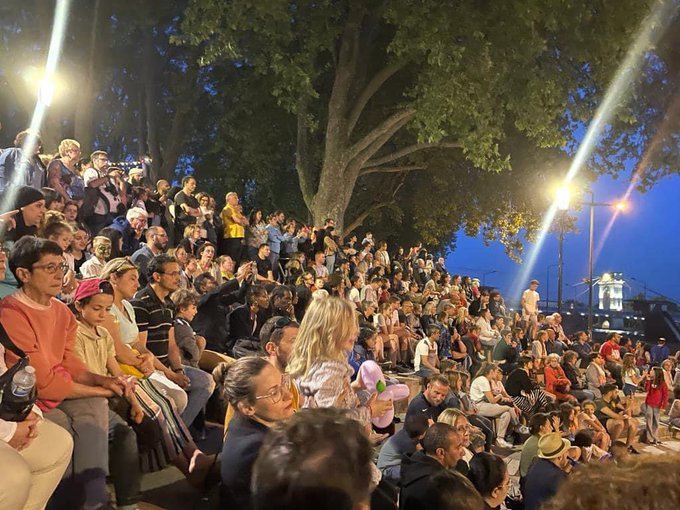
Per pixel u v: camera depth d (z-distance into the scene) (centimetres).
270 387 333
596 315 3669
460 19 1516
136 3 1994
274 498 137
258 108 2339
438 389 716
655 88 2081
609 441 1138
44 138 1956
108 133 2723
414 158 2416
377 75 1888
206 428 604
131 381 409
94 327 441
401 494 404
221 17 1647
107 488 418
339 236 1753
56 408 373
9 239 545
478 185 2595
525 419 1159
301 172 2062
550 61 1684
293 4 1705
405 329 1288
